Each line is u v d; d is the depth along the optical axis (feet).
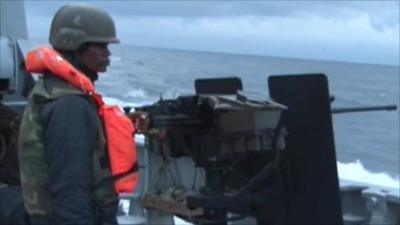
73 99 7.72
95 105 7.97
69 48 8.07
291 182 10.82
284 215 10.63
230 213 10.37
